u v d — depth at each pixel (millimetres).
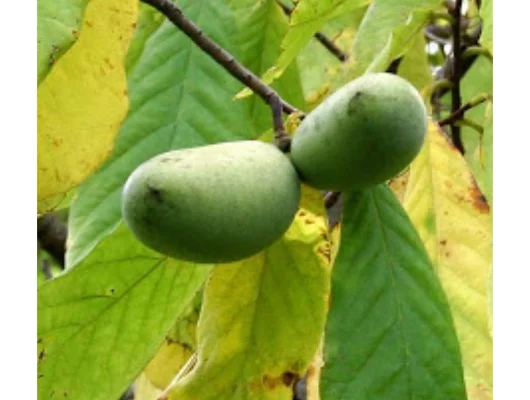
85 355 854
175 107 976
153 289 854
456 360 763
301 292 854
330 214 886
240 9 1079
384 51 929
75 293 835
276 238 692
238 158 679
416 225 927
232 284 859
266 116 1024
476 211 923
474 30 1103
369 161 695
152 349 871
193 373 874
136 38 1028
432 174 934
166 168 664
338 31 1228
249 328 869
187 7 1020
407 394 758
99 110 795
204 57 989
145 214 661
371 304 764
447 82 1034
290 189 691
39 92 789
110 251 829
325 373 758
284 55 854
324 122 697
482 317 911
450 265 921
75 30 733
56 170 797
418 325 765
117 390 870
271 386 874
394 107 684
